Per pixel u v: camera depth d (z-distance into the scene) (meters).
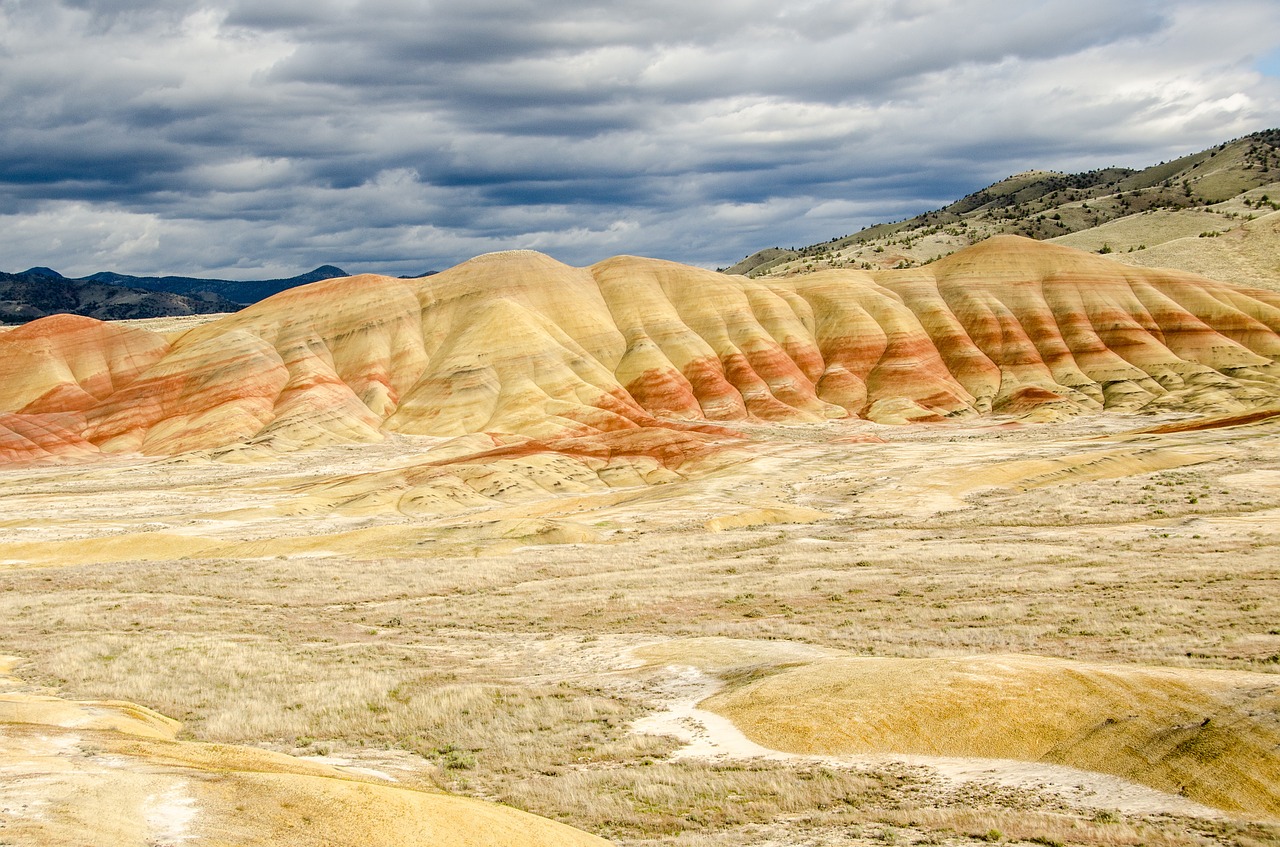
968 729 19.09
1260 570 38.19
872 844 14.50
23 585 50.75
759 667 26.47
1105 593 36.28
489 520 74.50
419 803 14.46
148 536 67.69
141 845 12.15
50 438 148.25
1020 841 14.42
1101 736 18.14
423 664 31.22
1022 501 66.88
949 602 37.03
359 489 103.81
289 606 43.91
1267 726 17.34
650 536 64.50
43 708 22.20
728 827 15.75
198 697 26.64
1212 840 14.23
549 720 23.41
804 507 75.31
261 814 13.55
